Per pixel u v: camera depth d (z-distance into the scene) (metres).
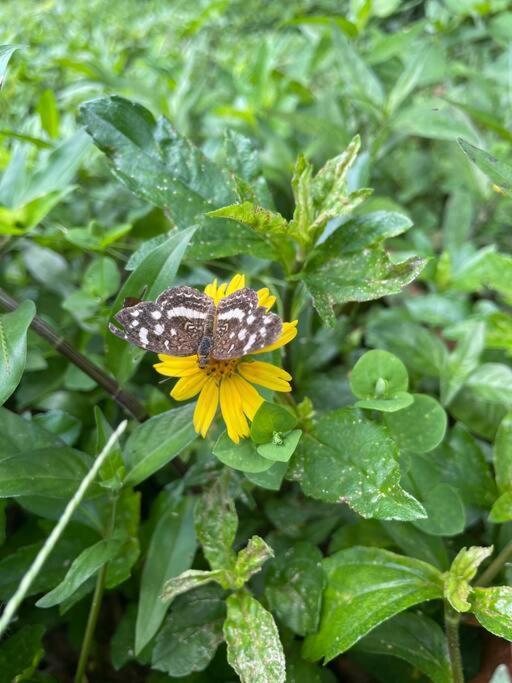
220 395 0.10
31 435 0.11
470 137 0.18
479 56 0.24
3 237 0.14
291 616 0.11
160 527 0.12
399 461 0.11
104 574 0.11
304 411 0.11
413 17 0.27
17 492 0.10
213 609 0.12
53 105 0.18
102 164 0.18
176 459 0.13
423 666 0.11
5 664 0.11
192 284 0.13
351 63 0.18
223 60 0.25
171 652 0.11
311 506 0.13
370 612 0.10
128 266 0.11
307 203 0.11
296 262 0.11
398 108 0.20
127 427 0.14
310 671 0.11
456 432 0.12
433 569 0.10
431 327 0.18
